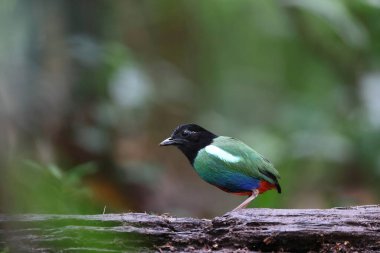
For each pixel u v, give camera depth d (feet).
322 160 48.06
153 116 52.13
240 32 61.46
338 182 46.93
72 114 41.29
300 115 52.65
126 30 52.70
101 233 20.93
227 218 21.38
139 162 45.01
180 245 21.20
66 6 41.91
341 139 46.83
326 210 21.89
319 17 49.47
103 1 44.73
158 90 53.57
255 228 21.11
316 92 56.54
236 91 63.36
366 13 46.34
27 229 20.80
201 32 60.23
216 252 20.89
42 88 38.47
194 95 59.31
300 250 20.95
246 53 62.69
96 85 42.70
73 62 41.70
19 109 33.58
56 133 40.14
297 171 48.37
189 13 58.80
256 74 63.21
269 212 21.70
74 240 20.88
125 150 45.16
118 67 43.01
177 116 53.93
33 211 21.74
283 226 21.03
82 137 41.52
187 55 59.98
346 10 45.27
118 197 42.37
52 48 40.22
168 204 45.68
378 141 45.34
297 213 21.74
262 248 21.04
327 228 20.88
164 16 57.31
